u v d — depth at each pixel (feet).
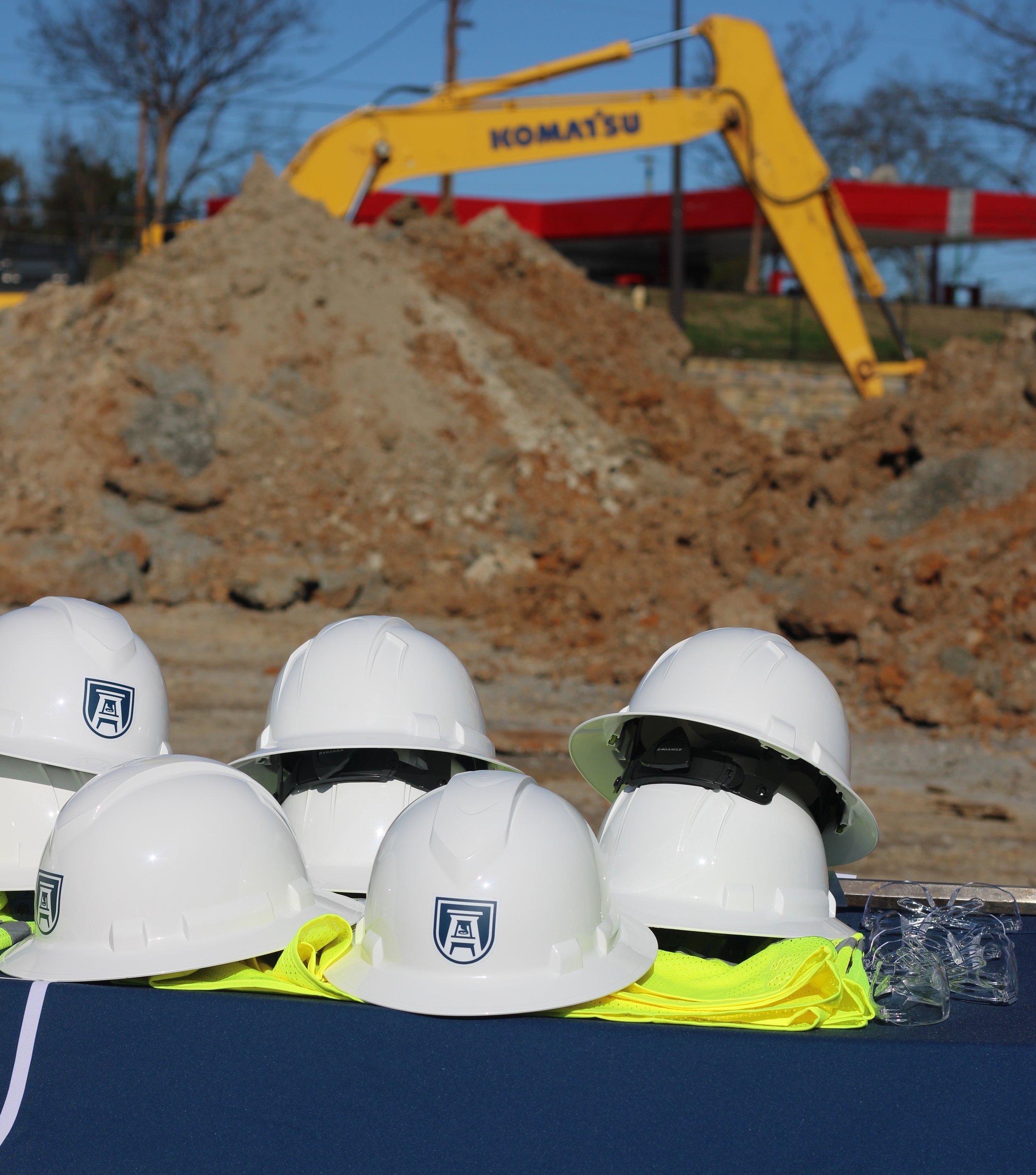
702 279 153.17
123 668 13.08
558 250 143.02
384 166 69.51
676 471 70.90
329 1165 8.44
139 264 68.08
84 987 9.50
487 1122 8.61
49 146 182.29
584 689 41.63
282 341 62.75
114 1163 8.44
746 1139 8.55
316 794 13.01
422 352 65.82
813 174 71.92
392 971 9.84
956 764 35.04
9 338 79.15
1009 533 45.98
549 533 58.03
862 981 10.50
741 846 11.87
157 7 146.30
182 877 10.11
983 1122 8.68
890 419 56.34
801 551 49.83
